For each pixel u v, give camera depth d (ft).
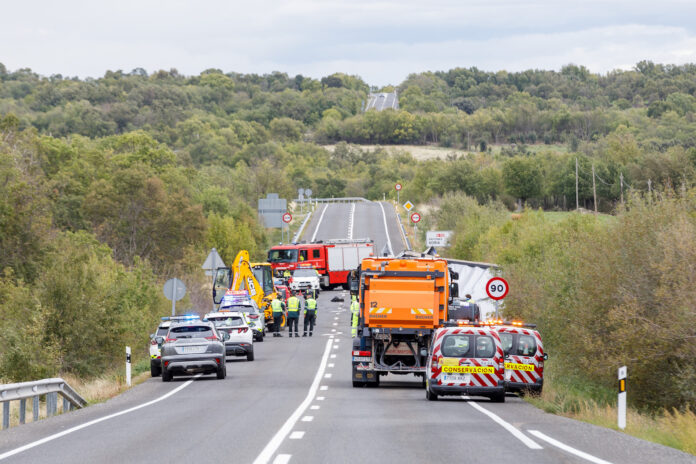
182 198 480.64
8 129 487.61
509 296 237.45
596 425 109.40
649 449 84.69
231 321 217.97
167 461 77.15
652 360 140.77
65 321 215.31
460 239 458.50
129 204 472.03
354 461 76.13
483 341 142.00
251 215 578.25
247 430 100.48
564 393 148.46
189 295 335.67
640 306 144.05
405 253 188.44
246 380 179.22
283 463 75.00
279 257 449.48
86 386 183.73
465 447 85.51
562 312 184.55
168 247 471.21
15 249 337.11
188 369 178.40
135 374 204.85
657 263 143.23
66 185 486.79
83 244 393.29
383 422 109.19
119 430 103.24
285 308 302.66
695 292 131.34
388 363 169.37
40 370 194.29
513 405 138.00
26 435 102.22
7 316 213.66
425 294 167.53
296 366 206.08
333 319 332.19
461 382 140.26
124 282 253.65
